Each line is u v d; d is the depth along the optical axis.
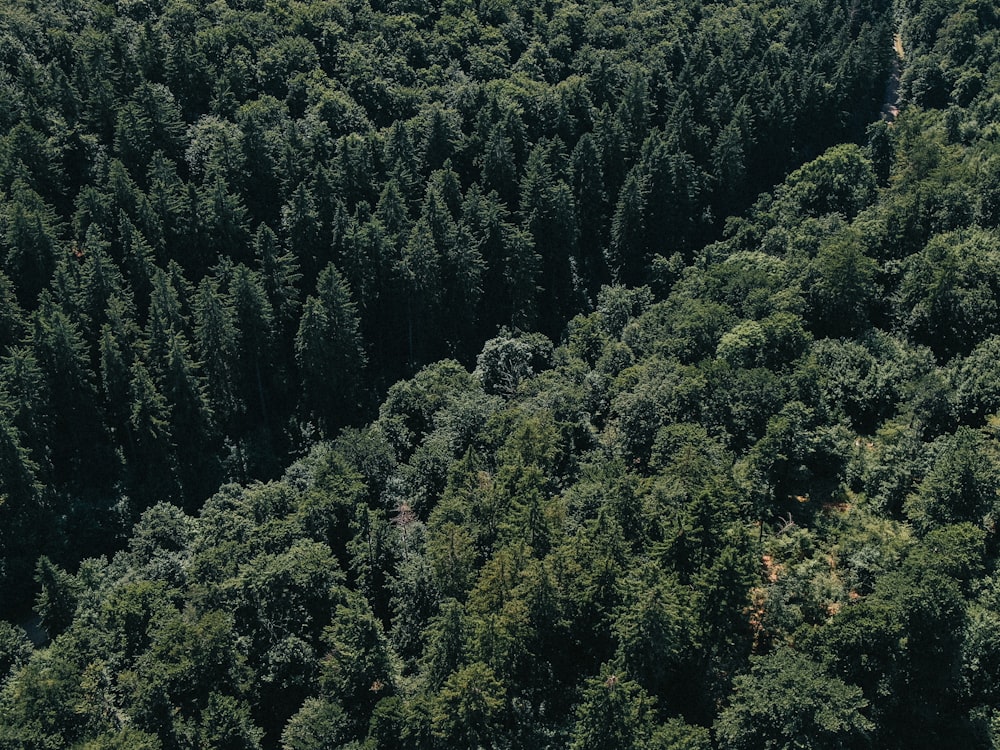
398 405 109.50
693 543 69.00
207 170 126.19
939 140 150.50
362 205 125.88
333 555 83.00
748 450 88.12
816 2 195.50
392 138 135.75
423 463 94.50
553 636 70.75
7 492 96.75
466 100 151.62
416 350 127.06
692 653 66.88
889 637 63.62
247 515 91.06
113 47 136.38
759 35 185.38
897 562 72.88
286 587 76.06
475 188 131.25
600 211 146.12
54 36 136.88
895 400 94.38
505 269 130.38
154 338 107.50
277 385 118.94
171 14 146.38
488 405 101.75
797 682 59.94
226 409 114.50
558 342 134.00
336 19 159.50
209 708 66.25
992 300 101.75
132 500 105.25
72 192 124.50
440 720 62.91
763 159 162.75
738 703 61.59
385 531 84.06
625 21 182.25
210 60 142.38
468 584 74.56
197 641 69.62
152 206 118.62
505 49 167.25
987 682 66.31
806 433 87.50
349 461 97.81
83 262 115.31
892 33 191.00
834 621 65.44
